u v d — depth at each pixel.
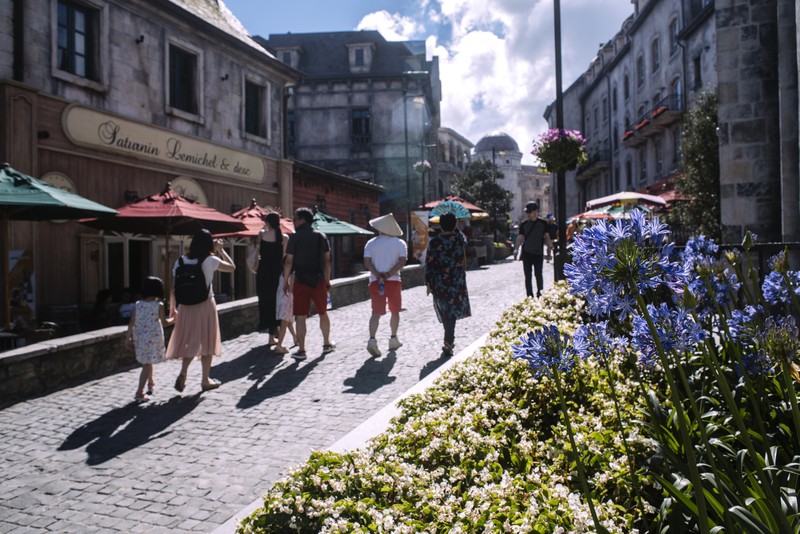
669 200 19.86
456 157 72.75
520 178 111.12
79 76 12.55
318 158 38.41
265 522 2.11
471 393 3.62
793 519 1.49
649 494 2.08
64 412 5.71
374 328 7.57
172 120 15.28
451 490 2.30
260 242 8.67
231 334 9.80
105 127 13.06
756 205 10.05
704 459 2.04
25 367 6.32
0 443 4.86
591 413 3.09
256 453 4.41
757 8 10.04
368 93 38.34
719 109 10.31
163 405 5.84
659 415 2.23
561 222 10.31
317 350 8.27
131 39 13.96
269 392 6.11
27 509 3.63
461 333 8.86
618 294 1.42
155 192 14.66
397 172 38.16
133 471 4.18
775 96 9.97
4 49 11.06
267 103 19.55
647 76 33.44
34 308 11.07
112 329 7.85
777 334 1.55
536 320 5.81
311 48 41.47
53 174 11.89
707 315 2.38
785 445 2.24
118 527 3.36
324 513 2.08
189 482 3.94
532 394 3.39
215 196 17.00
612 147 41.47
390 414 4.00
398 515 2.06
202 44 16.39
